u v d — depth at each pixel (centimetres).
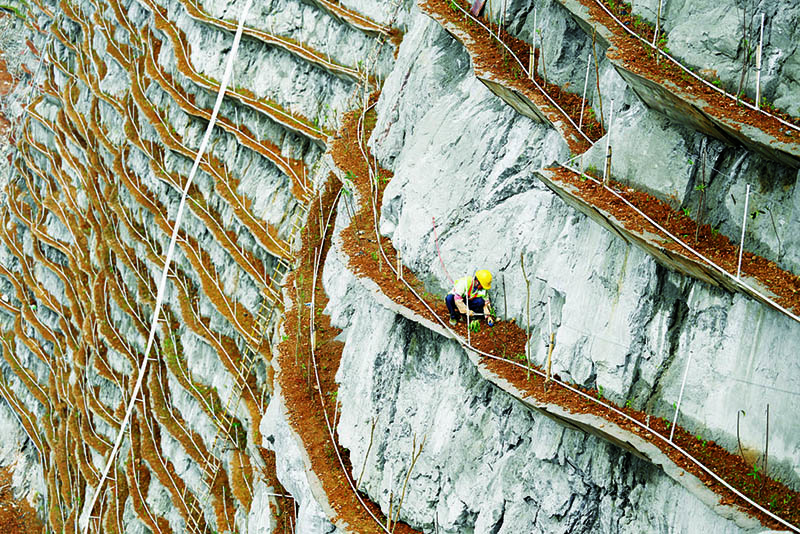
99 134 4203
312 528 1681
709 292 1105
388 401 1634
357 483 1656
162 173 3459
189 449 2731
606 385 1211
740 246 1054
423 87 1886
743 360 1052
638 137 1225
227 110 3209
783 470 990
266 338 2505
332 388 1861
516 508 1304
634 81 1186
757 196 1073
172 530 2711
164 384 3055
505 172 1530
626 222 1159
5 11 6381
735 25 1098
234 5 3269
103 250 3825
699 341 1111
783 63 1054
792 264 1020
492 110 1623
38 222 4638
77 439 3588
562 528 1231
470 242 1560
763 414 1019
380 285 1670
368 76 2462
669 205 1172
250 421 2402
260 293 2748
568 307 1291
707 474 1044
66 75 4856
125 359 3388
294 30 2955
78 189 4353
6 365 4516
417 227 1688
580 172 1295
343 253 1836
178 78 3541
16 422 4328
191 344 2961
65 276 4281
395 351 1644
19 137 5216
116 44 4322
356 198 2000
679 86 1115
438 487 1461
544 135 1491
